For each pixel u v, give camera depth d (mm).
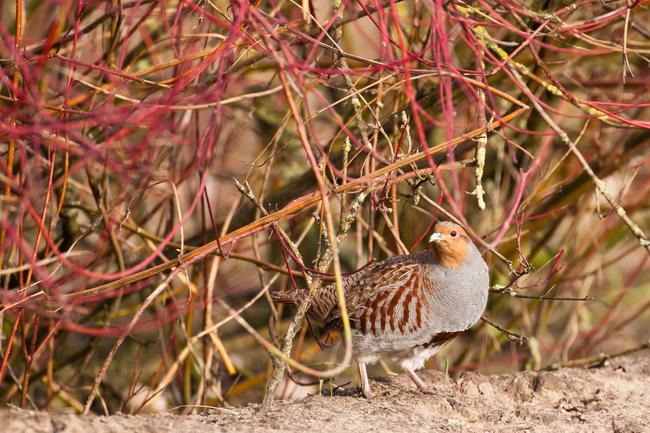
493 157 15117
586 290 15008
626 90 13648
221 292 14680
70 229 12477
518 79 9875
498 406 9742
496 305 14406
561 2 11078
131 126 9227
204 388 11844
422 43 12117
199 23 9672
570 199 13547
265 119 14406
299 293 10391
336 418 8523
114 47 10555
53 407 14195
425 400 9258
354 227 15578
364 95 12273
